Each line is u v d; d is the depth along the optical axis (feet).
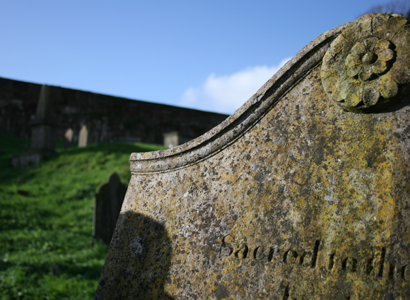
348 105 6.36
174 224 7.97
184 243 7.71
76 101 95.96
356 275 5.92
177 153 8.29
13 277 16.87
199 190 7.88
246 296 6.73
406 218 5.72
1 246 22.58
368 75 6.12
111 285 8.22
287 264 6.52
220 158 7.80
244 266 6.93
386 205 5.91
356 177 6.26
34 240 24.25
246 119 7.56
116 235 8.60
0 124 86.58
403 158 5.92
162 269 7.78
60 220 30.83
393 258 5.70
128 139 99.04
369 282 5.81
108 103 99.09
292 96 7.18
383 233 5.85
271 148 7.22
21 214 30.42
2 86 88.74
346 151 6.44
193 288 7.31
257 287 6.68
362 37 6.27
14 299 15.26
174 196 8.17
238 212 7.27
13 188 38.17
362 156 6.28
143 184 8.71
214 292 7.07
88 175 42.70
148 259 8.01
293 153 6.95
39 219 30.27
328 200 6.42
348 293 5.92
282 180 6.95
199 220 7.68
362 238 6.00
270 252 6.73
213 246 7.36
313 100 6.93
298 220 6.61
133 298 7.88
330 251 6.21
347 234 6.13
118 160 47.24
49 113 51.08
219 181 7.67
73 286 16.76
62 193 37.83
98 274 18.66
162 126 104.17
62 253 22.43
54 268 18.40
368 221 6.01
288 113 7.17
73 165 46.50
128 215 8.63
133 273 8.07
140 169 8.84
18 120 88.58
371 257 5.87
